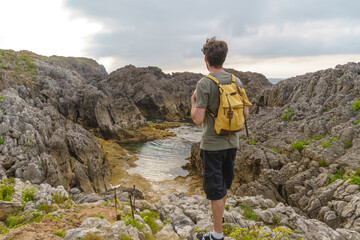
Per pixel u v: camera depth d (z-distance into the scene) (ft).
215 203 11.40
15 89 172.35
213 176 10.84
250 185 80.28
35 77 232.12
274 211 26.23
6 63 241.55
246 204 32.27
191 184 113.80
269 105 165.89
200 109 9.86
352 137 80.02
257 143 103.65
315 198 59.77
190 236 18.99
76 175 99.40
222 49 10.14
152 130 218.18
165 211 27.22
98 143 148.97
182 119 313.94
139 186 110.83
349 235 23.00
